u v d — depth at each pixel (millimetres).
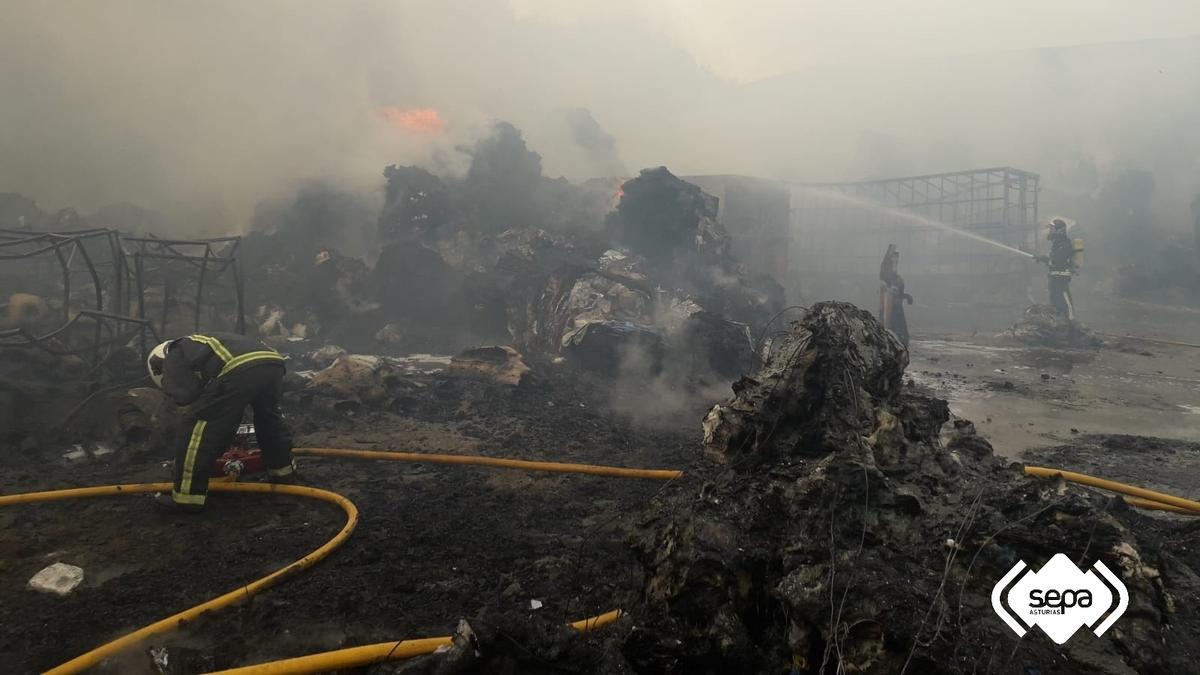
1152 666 2184
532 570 3713
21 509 4480
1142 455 6070
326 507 4629
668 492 3271
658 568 2695
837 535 2582
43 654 2939
